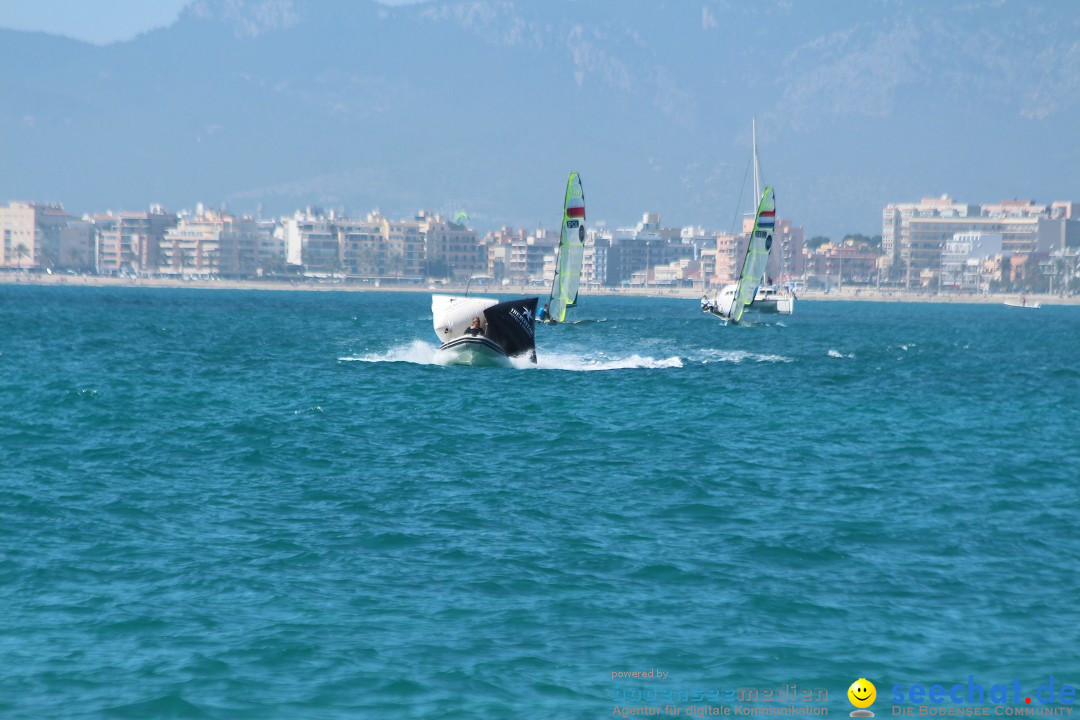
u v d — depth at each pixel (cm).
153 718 5059
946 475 10931
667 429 13738
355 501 9256
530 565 7400
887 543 8138
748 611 6562
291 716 5097
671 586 7006
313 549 7719
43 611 6353
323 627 6175
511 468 10938
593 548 7844
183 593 6719
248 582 6950
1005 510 9325
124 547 7681
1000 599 6856
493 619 6359
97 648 5831
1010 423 15250
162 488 9669
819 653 5938
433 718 5103
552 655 5853
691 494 9731
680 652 5925
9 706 5144
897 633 6241
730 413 15550
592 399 16838
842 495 9838
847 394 18712
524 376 19912
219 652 5797
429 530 8288
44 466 10562
